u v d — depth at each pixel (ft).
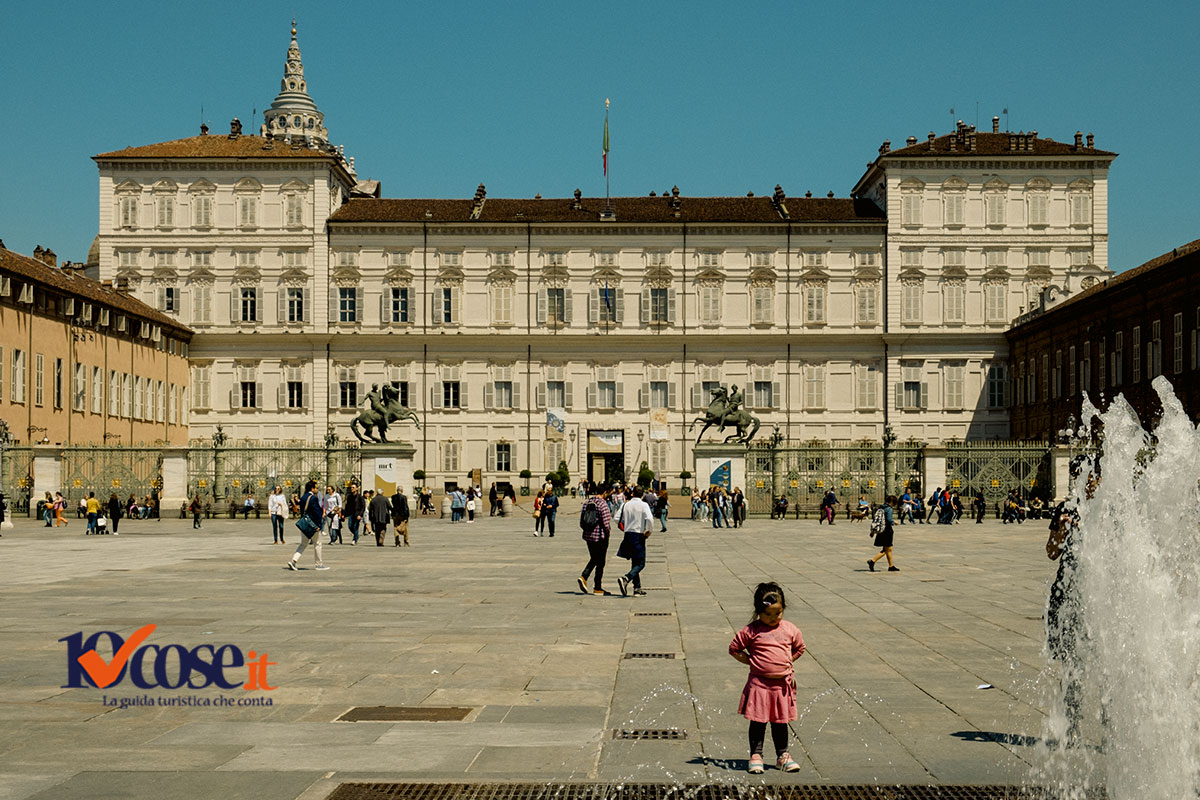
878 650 58.95
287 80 649.20
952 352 327.67
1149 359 243.81
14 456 212.84
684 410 328.90
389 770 35.55
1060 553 41.04
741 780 34.94
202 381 328.08
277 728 41.09
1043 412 303.07
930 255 327.67
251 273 325.21
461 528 195.31
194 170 325.62
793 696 36.14
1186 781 34.60
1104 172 324.80
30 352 238.07
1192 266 224.12
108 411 276.62
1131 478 38.78
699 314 329.72
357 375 327.26
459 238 328.49
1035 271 325.83
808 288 328.49
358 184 479.82
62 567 108.58
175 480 217.36
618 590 90.12
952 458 223.10
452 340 327.06
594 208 341.62
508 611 75.82
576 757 37.29
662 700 46.16
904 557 126.72
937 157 326.65
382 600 81.71
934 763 36.76
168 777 34.65
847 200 344.08
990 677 51.21
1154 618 36.50
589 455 329.72
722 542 156.56
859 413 328.08
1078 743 38.58
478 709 44.45
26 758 36.88
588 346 329.11
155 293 325.42
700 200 344.90
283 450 219.00
